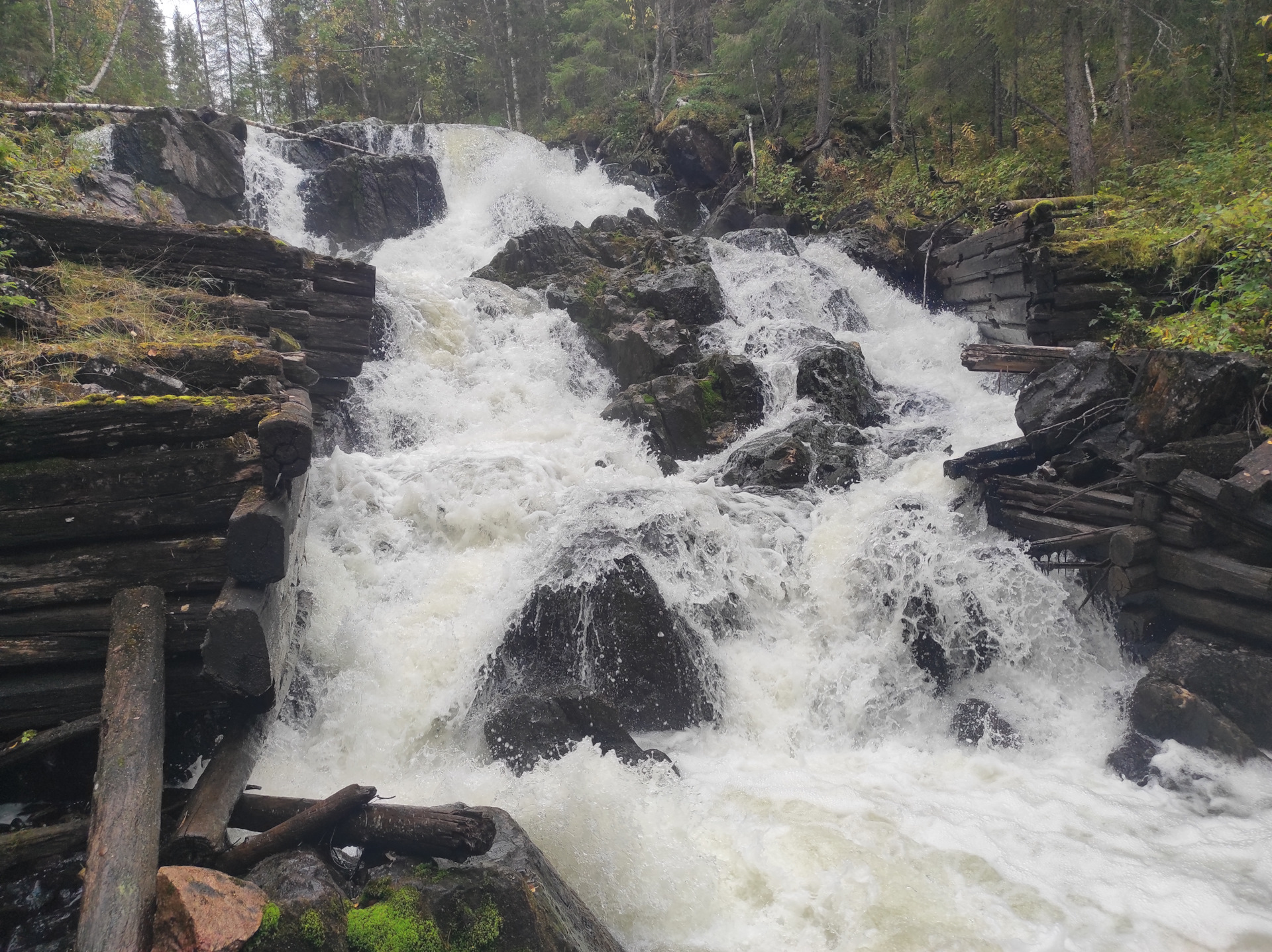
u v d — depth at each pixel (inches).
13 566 157.6
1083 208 470.6
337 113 1368.1
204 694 167.5
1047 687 236.8
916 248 577.0
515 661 228.1
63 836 145.1
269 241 280.5
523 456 331.9
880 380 459.2
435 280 478.6
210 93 1598.2
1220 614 212.1
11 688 156.0
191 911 113.0
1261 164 419.8
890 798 194.2
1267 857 167.0
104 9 954.7
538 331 453.4
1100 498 242.5
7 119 476.7
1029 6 550.6
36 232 249.3
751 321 477.1
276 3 1590.8
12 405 161.9
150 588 161.8
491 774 192.9
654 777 193.6
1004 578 247.0
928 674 245.9
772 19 780.6
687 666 233.0
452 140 834.2
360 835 141.3
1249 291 319.0
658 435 381.7
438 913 128.0
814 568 274.1
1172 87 550.6
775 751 223.5
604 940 139.8
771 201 738.2
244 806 151.2
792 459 335.6
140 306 238.4
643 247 540.4
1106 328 388.5
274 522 157.3
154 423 164.6
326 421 314.0
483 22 1352.1
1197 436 235.9
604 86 1135.6
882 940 145.6
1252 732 199.0
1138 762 202.8
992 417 386.6
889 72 832.3
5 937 134.0
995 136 682.2
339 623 229.1
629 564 237.0
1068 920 150.1
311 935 117.9
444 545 281.9
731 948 145.5
